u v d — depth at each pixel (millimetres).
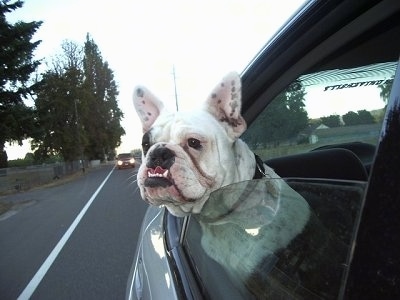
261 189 451
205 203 521
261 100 739
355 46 663
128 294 737
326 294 321
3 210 4484
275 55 655
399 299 247
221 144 543
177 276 527
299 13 579
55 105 13180
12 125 8844
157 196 508
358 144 784
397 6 549
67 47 14117
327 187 364
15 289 1582
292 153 852
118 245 2100
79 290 1490
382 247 262
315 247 355
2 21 8711
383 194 269
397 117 274
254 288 401
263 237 422
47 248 2209
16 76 9039
